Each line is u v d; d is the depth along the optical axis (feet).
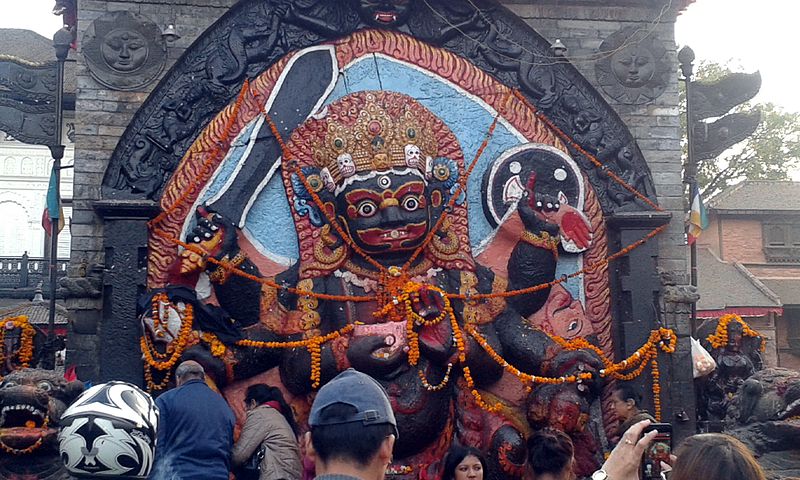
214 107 34.19
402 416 31.07
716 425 35.32
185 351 31.27
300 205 33.83
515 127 36.22
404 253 33.35
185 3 34.71
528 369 33.55
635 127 37.01
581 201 35.73
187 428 22.86
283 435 27.45
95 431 14.28
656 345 34.86
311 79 35.09
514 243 34.91
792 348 92.89
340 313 32.55
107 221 32.45
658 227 35.76
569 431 32.45
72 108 46.32
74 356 32.19
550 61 36.76
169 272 31.91
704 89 38.40
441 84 36.06
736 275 90.38
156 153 33.58
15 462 27.66
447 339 32.09
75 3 43.70
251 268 32.78
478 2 36.70
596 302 35.53
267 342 32.17
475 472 23.57
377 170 32.35
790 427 29.25
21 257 87.76
